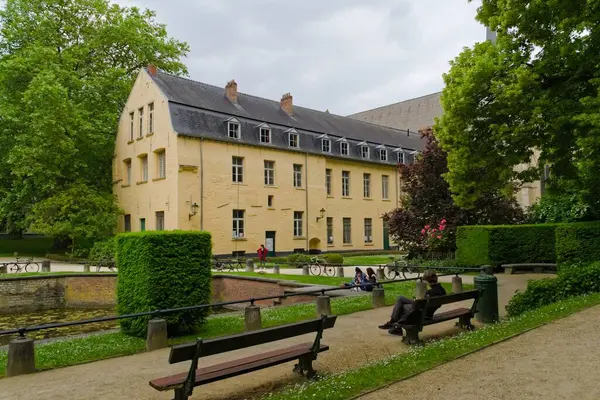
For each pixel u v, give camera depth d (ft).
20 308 60.75
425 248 78.43
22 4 105.09
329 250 127.44
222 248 101.91
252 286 61.16
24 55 102.58
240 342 17.19
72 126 100.27
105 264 79.00
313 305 42.32
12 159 94.94
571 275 34.55
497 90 44.47
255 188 109.29
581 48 42.91
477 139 49.01
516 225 67.72
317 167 124.06
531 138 45.37
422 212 78.43
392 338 27.48
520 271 65.67
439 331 28.84
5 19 107.45
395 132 164.04
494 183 50.60
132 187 111.24
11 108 98.22
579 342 21.58
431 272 28.94
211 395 18.45
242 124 108.17
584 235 51.03
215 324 35.09
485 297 31.35
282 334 18.79
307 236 119.96
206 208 99.76
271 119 117.70
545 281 34.76
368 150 139.74
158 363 23.47
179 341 29.45
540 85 44.78
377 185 142.92
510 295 44.06
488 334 24.16
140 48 118.52
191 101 103.30
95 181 118.93
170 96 100.27
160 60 123.95
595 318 26.00
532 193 117.91
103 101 112.88
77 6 111.75
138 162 109.50
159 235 31.09
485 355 20.24
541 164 49.44
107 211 104.58
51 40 107.86
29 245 132.36
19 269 76.23
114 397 18.31
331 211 128.47
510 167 48.34
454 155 49.49
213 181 101.40
